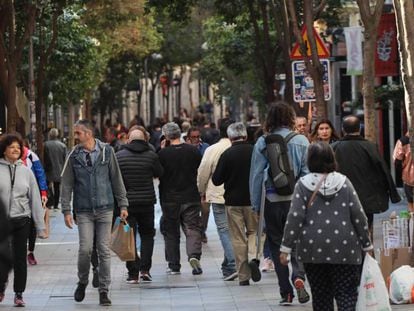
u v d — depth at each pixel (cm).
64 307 3275
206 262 4350
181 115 16425
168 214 4000
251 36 9850
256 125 4003
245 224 3644
